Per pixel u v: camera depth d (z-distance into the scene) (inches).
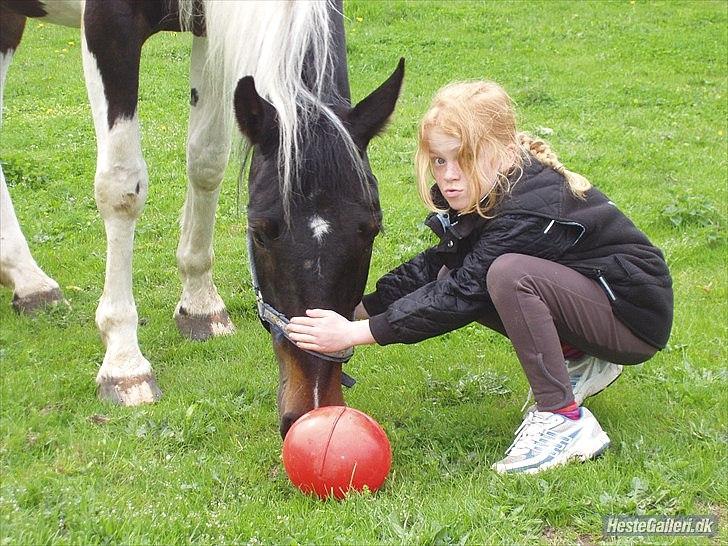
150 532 109.0
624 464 126.8
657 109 382.6
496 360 170.6
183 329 185.9
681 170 300.7
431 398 154.5
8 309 195.8
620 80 432.1
